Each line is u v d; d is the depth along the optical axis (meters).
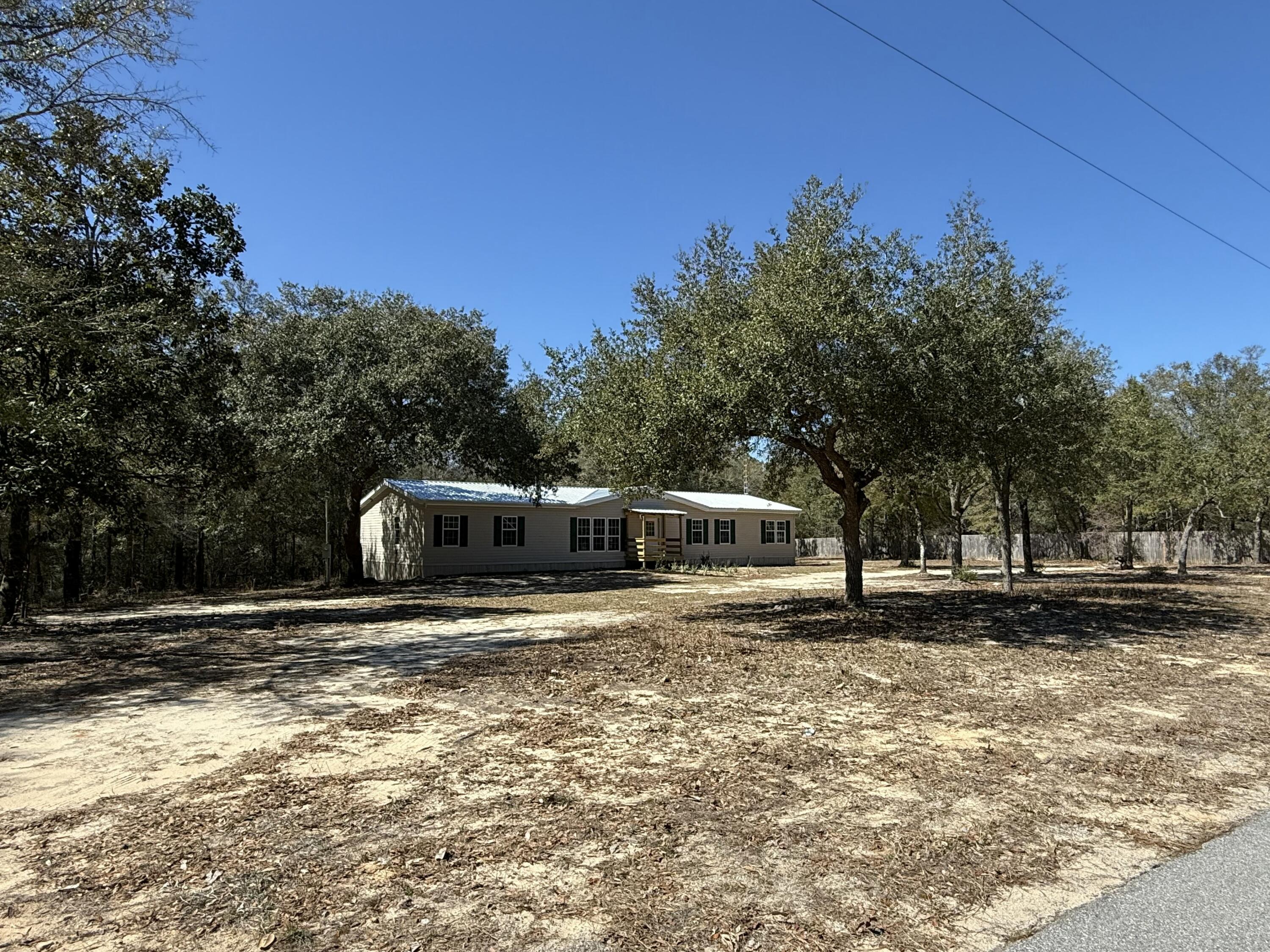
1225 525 36.28
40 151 9.83
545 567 31.41
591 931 3.27
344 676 9.30
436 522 28.80
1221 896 3.56
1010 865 3.91
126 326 12.51
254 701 7.97
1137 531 37.59
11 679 9.52
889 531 45.44
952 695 7.87
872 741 6.19
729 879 3.75
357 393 20.84
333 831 4.38
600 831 4.35
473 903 3.52
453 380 22.58
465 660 10.29
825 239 11.72
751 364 10.84
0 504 12.10
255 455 22.02
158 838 4.31
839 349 11.09
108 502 13.68
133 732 6.75
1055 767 5.50
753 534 38.72
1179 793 4.98
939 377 11.42
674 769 5.48
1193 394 45.50
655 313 14.13
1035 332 15.81
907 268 11.96
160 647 12.23
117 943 3.20
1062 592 19.52
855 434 13.24
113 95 9.79
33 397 11.91
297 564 34.62
